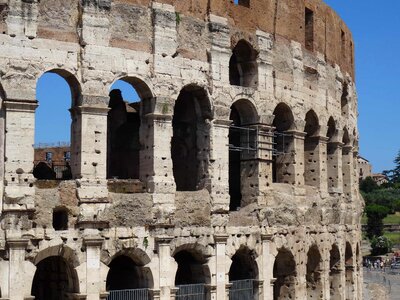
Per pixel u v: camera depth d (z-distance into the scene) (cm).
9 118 4578
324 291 6531
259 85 5894
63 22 4831
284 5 6253
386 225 17425
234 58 6156
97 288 4781
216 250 5394
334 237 6800
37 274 5369
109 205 4869
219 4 5616
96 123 4878
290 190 6166
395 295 9212
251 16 5900
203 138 5512
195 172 6184
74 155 4897
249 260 5769
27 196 4575
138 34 5125
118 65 4997
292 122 6256
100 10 4959
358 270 7688
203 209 5350
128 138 6712
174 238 5166
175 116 6412
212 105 5475
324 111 6769
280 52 6156
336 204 6881
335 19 7238
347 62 7675
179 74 5291
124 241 4916
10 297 4484
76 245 4734
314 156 6688
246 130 5922
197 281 5434
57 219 4791
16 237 4516
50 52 4753
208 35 5522
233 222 5584
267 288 5775
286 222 6019
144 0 5184
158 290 5031
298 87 6341
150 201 5059
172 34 5272
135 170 6644
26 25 4691
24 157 4597
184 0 5388
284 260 6150
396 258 14550
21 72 4638
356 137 8075
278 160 6319
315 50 6712
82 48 4881
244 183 5894
